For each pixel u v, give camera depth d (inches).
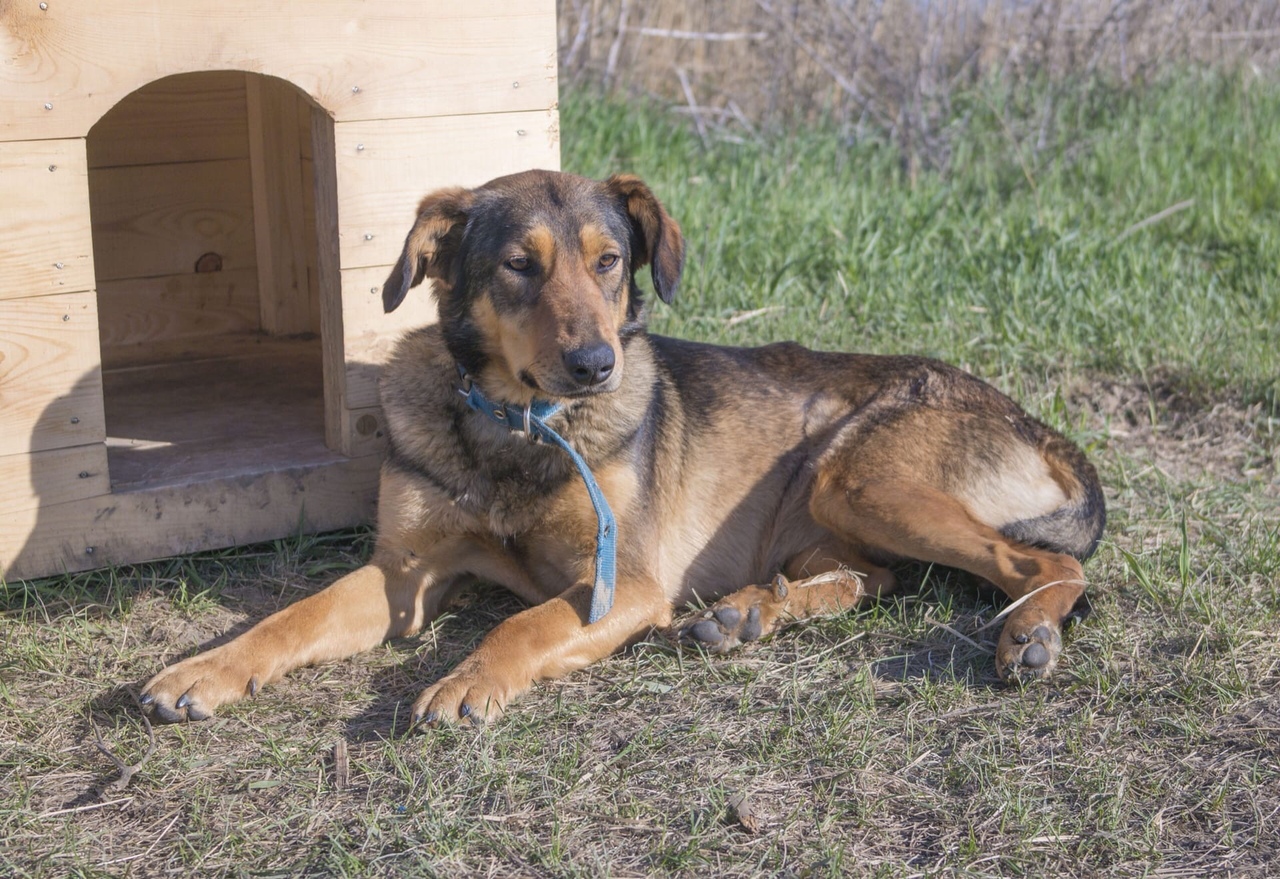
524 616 139.9
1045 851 109.4
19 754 123.2
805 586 156.3
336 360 173.8
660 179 326.6
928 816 114.7
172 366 225.1
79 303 151.4
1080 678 137.4
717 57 408.8
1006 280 267.7
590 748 125.3
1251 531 173.0
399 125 167.9
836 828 112.5
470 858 107.3
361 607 147.2
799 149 356.2
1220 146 359.9
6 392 148.9
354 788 118.0
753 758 123.4
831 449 167.0
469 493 149.6
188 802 115.6
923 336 246.5
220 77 229.0
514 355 140.3
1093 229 295.1
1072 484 163.5
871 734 127.7
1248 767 121.9
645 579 150.2
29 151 143.8
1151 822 112.9
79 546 157.8
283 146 233.6
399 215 170.9
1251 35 425.7
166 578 162.7
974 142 364.8
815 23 370.6
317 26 159.0
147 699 126.8
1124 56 394.6
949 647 146.9
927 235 290.8
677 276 154.8
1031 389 229.0
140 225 229.0
